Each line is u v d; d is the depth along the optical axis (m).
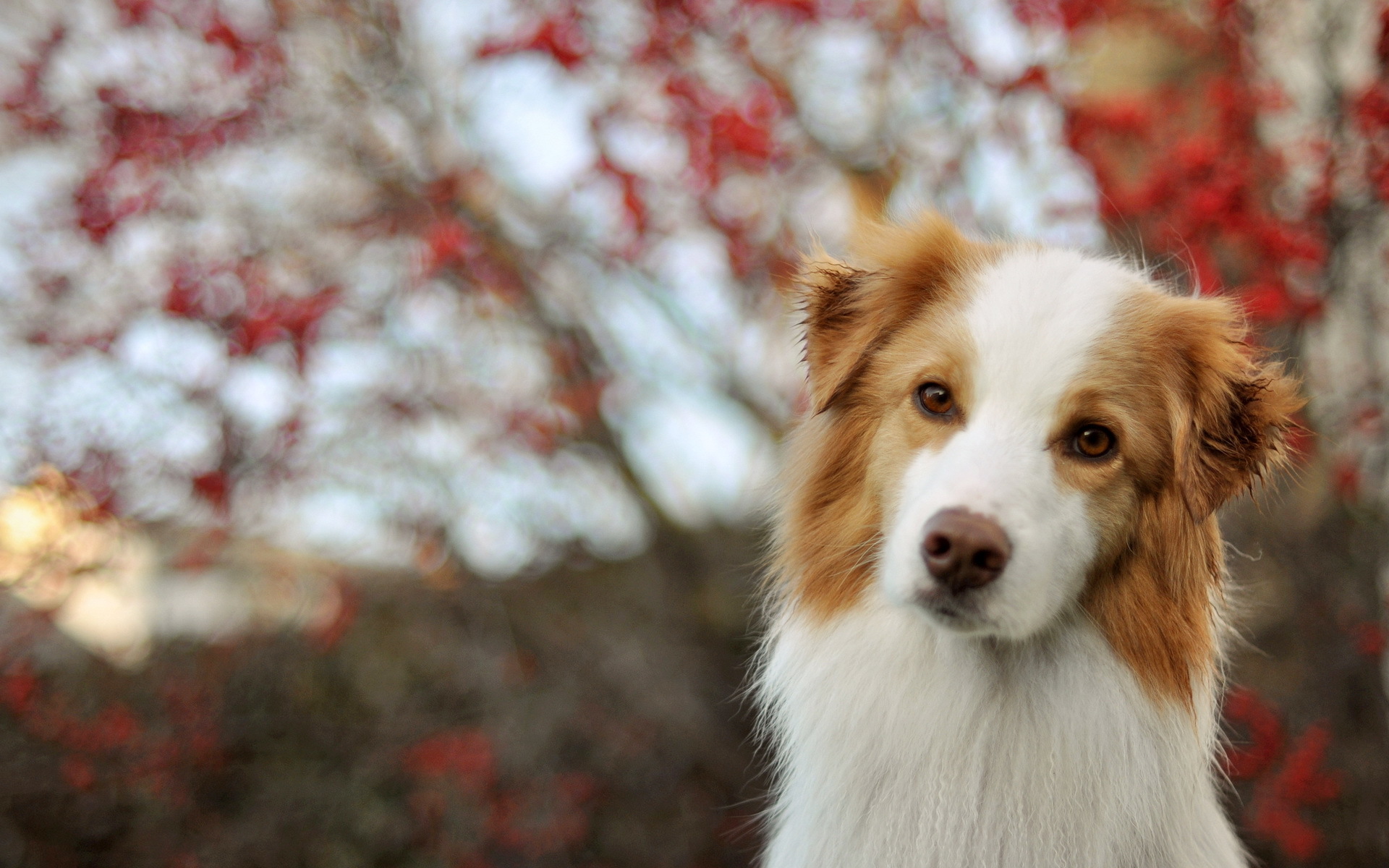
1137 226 4.63
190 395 5.12
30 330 5.11
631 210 5.12
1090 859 2.67
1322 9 4.45
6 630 5.86
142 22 5.12
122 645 6.70
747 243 5.48
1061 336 2.66
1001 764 2.75
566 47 4.88
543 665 6.77
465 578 6.38
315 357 5.20
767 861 3.24
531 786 6.45
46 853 6.31
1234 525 4.91
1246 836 5.18
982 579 2.42
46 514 5.19
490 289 5.70
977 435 2.60
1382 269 4.53
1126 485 2.67
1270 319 4.21
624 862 6.79
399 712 6.70
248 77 5.33
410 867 6.68
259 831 6.61
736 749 6.92
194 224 5.32
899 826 2.76
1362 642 4.81
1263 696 5.14
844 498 2.94
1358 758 4.93
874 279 3.03
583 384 6.12
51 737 6.19
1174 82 5.25
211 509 5.27
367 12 5.67
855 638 2.85
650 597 7.09
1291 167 4.53
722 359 6.23
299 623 6.70
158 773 6.40
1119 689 2.70
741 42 5.28
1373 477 4.75
